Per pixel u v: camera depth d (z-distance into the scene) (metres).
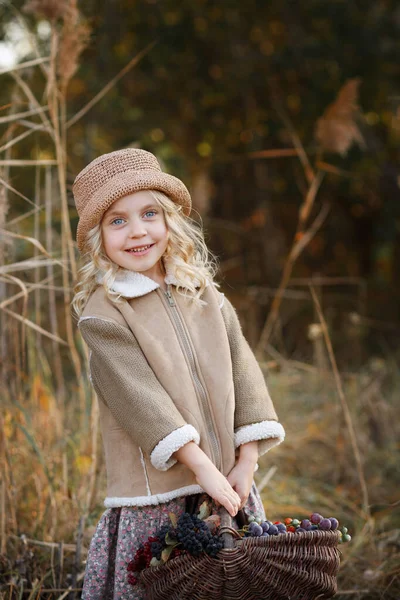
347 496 3.77
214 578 1.92
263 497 3.56
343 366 5.91
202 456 2.09
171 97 6.84
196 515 2.09
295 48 6.66
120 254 2.24
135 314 2.24
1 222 3.01
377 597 2.81
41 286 3.04
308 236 4.35
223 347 2.30
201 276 2.36
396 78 6.67
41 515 2.99
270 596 1.99
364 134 6.89
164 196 2.29
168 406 2.12
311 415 4.59
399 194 7.29
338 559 2.07
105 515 2.28
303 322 7.09
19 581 2.62
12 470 2.89
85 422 3.21
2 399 3.11
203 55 6.79
